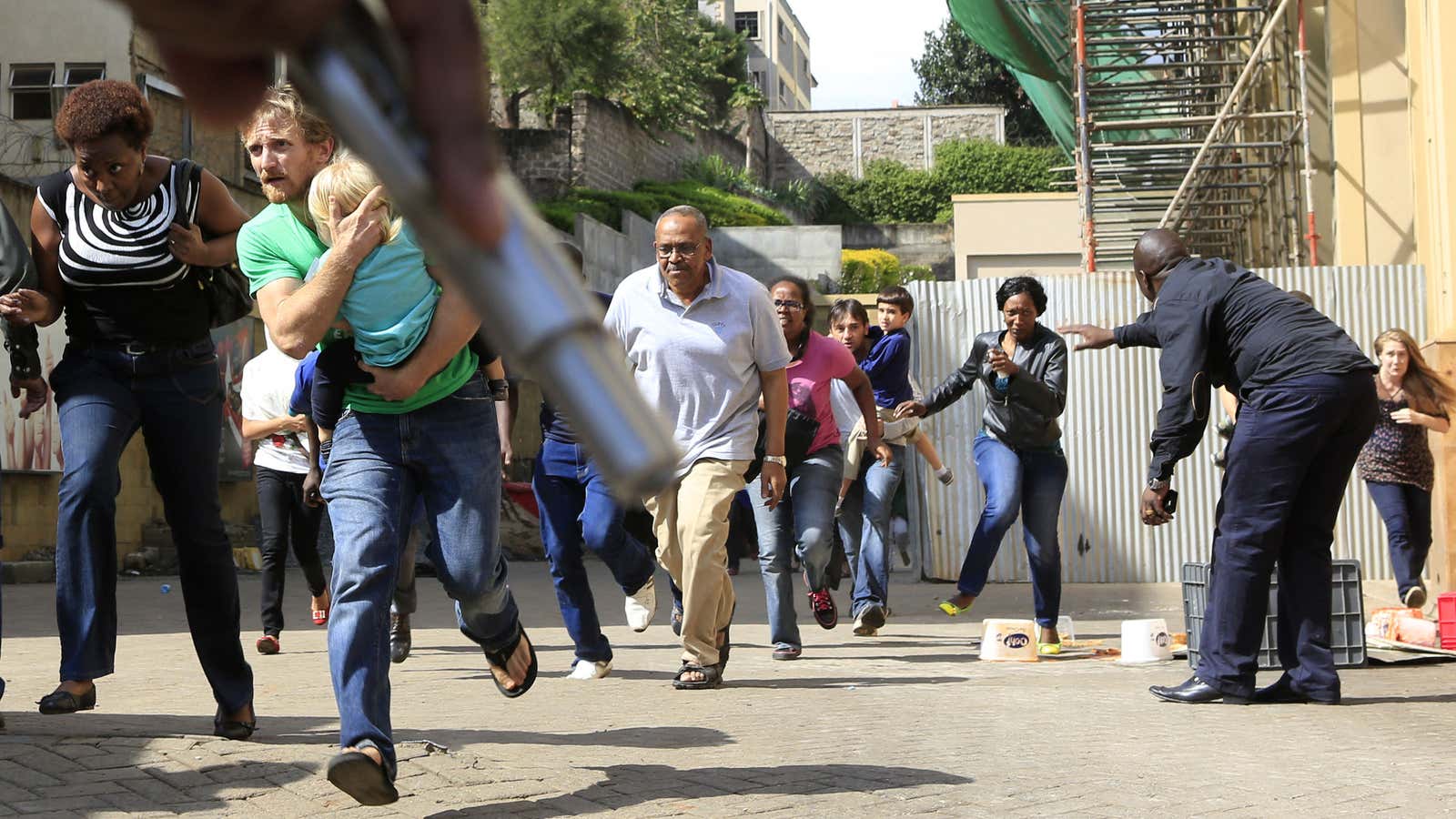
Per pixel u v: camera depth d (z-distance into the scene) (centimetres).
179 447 432
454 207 37
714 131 5266
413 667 753
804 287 759
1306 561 583
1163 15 1867
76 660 449
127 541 1869
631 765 417
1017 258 3712
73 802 348
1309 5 1559
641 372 617
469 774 386
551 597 1320
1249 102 1948
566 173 3944
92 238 425
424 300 346
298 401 465
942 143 6125
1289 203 1692
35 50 2195
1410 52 1127
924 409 830
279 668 732
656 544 714
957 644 859
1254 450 571
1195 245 2420
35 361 452
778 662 759
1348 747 463
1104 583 1432
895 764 425
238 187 2188
